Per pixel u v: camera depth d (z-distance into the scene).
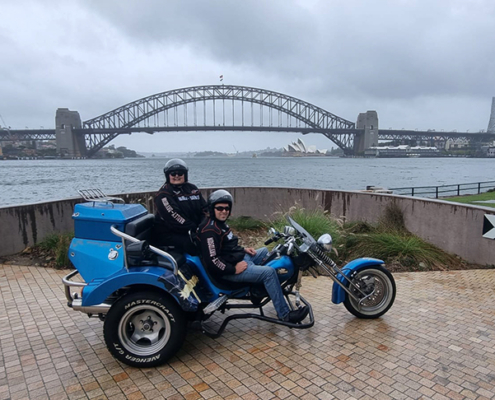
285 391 2.92
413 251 6.33
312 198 9.08
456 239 6.44
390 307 4.25
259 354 3.47
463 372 3.14
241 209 9.63
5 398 2.86
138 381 3.07
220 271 3.55
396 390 2.92
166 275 3.21
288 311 3.71
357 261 4.19
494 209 5.91
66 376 3.15
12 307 4.58
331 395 2.86
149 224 3.70
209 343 3.70
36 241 6.92
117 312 3.20
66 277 3.52
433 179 44.72
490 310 4.38
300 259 3.94
